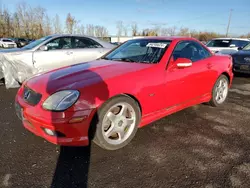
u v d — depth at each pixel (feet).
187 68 10.40
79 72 8.77
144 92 8.61
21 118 8.28
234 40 32.22
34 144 8.55
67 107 7.01
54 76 8.65
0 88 17.44
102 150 8.21
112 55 11.68
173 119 11.22
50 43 18.22
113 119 7.98
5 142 8.66
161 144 8.70
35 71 17.44
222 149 8.36
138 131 9.79
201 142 8.89
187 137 9.30
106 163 7.43
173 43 10.48
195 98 11.44
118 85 7.88
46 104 7.23
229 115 11.91
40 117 7.16
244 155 7.96
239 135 9.55
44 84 7.97
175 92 9.97
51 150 8.15
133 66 9.22
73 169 7.10
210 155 7.94
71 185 6.40
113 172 6.97
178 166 7.29
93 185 6.40
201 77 11.29
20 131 9.60
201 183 6.48
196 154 8.00
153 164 7.39
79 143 7.38
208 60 11.92
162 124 10.59
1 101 14.02
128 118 8.48
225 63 13.10
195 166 7.28
